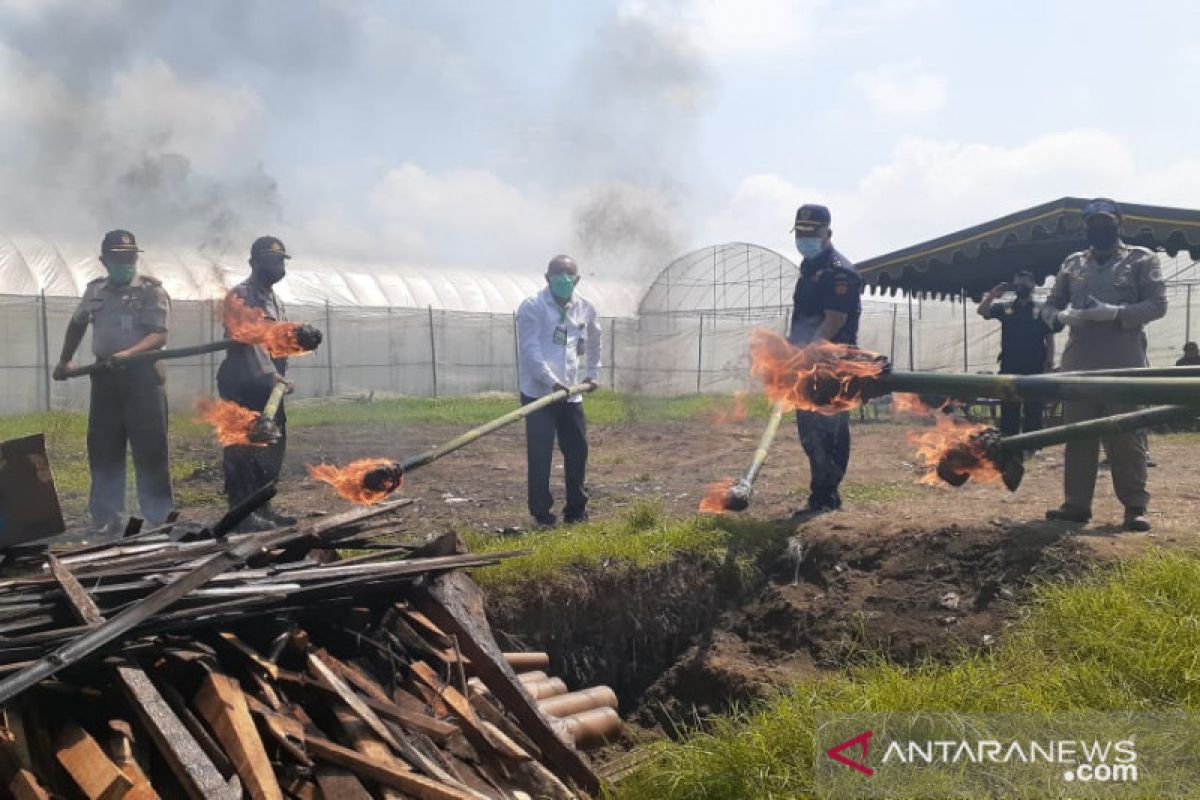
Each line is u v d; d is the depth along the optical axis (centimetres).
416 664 433
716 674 612
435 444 1419
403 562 462
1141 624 487
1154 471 966
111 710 345
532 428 793
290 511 846
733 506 663
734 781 410
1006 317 1132
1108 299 686
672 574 657
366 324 2814
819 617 628
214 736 346
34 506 420
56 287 2247
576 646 624
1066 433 390
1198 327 2211
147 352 735
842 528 686
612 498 936
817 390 356
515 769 411
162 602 363
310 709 389
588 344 836
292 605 419
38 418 1689
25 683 316
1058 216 1217
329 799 341
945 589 615
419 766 368
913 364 2455
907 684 449
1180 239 1167
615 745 541
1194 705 421
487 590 606
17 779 300
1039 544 618
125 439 765
